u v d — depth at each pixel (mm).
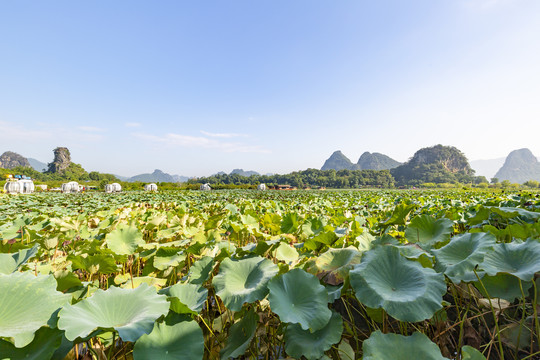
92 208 8953
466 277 1851
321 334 1518
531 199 5883
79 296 1814
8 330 1126
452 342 1985
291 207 8117
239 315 1987
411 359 1252
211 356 1897
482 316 2039
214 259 2383
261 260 1992
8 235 3686
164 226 4660
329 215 6648
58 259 2734
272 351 1902
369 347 1297
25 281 1357
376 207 7980
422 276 1570
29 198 15008
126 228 2730
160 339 1364
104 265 2203
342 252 2127
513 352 1875
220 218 3975
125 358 1743
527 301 2043
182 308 1449
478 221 3539
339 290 1715
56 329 1211
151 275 2752
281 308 1471
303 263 2350
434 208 5980
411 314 1325
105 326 1221
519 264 1751
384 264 1686
